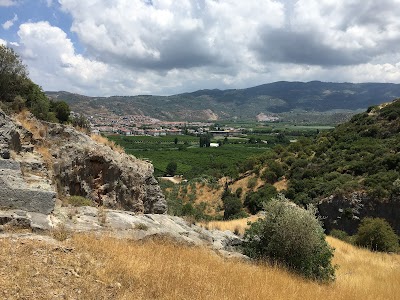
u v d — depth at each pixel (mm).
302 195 47750
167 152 136250
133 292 6969
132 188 18906
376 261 20906
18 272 6590
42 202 10453
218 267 10289
